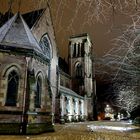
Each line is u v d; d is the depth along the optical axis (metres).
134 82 19.64
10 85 18.38
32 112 18.16
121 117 88.56
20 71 18.83
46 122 20.61
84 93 63.53
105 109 98.50
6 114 17.34
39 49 22.42
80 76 66.94
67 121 44.25
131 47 9.68
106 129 27.55
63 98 42.69
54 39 40.00
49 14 37.97
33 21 33.50
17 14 24.84
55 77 39.69
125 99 24.11
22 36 21.55
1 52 18.39
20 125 17.52
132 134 20.77
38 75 20.75
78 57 68.94
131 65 12.33
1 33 21.34
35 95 18.73
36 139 14.98
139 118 38.84
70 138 16.81
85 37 70.19
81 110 57.62
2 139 14.34
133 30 8.97
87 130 25.17
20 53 19.17
